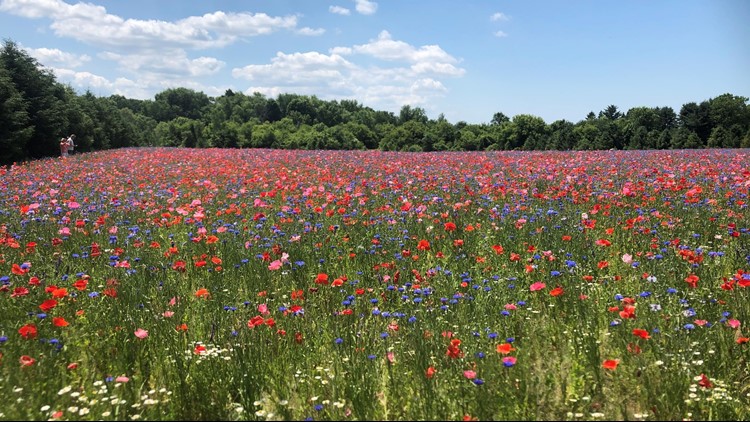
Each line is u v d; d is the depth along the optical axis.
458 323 5.27
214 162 23.42
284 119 128.88
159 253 7.70
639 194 10.38
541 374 4.39
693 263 6.12
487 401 3.89
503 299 5.68
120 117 65.94
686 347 4.53
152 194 12.80
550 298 5.77
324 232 8.66
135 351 4.69
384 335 4.85
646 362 4.38
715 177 12.23
